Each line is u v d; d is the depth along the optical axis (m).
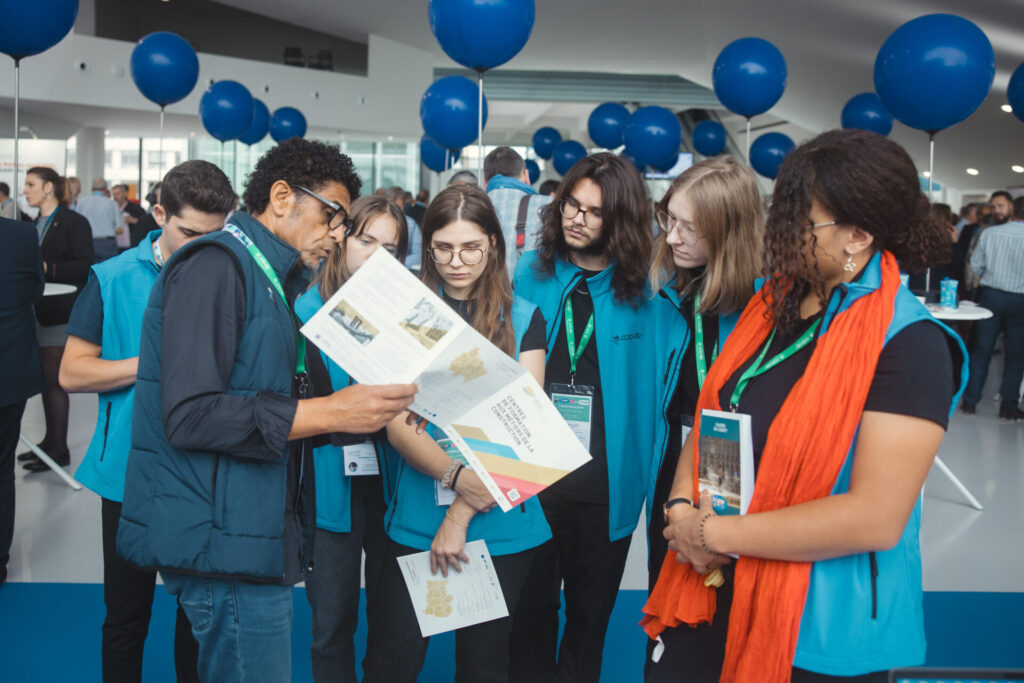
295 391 1.45
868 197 1.05
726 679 1.17
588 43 12.48
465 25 3.43
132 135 13.89
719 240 1.67
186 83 6.84
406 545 1.72
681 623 1.31
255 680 1.36
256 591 1.33
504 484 1.35
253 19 12.24
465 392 1.32
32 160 8.72
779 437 1.12
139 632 1.94
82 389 1.98
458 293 1.77
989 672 0.74
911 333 1.06
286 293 1.39
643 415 2.11
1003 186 12.73
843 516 1.04
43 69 9.94
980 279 5.70
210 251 1.27
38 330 4.04
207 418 1.20
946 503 3.88
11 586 2.77
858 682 1.12
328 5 11.38
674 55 12.95
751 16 9.34
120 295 2.05
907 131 11.30
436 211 1.67
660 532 1.89
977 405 6.15
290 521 1.39
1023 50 7.24
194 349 1.21
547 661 2.13
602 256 2.09
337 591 1.95
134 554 1.29
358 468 1.88
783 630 1.10
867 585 1.12
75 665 2.26
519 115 21.53
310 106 12.38
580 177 2.01
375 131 13.18
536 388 1.33
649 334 2.10
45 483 3.91
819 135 1.13
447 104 5.05
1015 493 4.02
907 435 1.03
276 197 1.35
